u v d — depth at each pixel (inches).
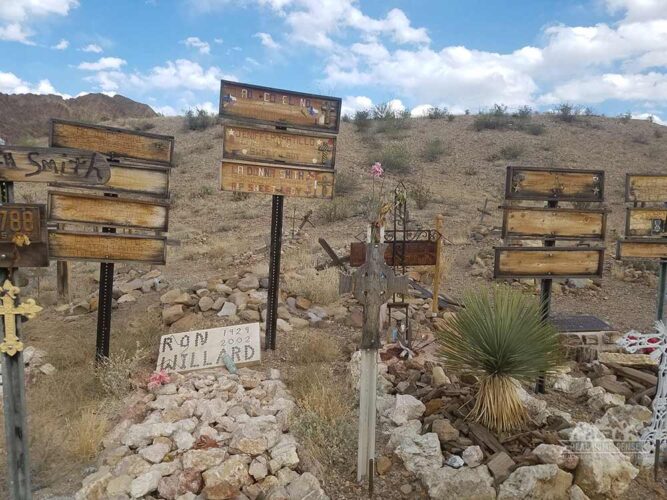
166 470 151.7
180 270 460.8
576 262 221.9
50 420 178.2
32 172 135.3
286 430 177.9
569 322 275.1
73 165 138.5
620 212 775.1
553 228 219.9
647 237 220.7
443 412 182.7
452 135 1315.2
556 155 1155.3
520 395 192.7
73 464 158.9
